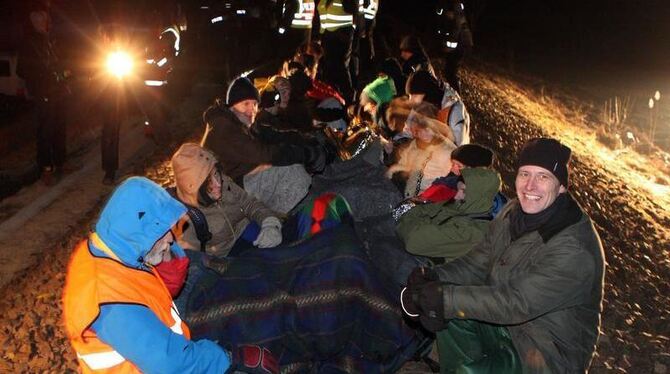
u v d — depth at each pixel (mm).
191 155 4570
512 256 3602
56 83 8484
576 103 19016
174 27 10414
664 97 20375
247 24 12094
